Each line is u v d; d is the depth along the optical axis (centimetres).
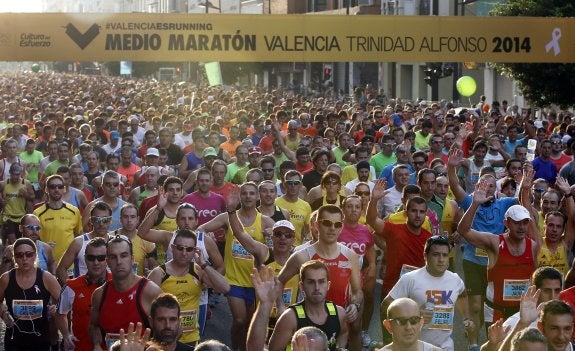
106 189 1421
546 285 866
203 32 2720
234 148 2278
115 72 11375
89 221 1408
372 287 1199
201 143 1945
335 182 1427
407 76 6412
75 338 992
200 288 1012
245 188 1238
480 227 1340
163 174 1708
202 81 7781
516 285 1093
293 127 2297
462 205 1374
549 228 1131
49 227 1379
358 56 2775
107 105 4197
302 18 2748
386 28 2781
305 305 852
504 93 5012
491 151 2056
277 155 2036
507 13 3341
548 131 2905
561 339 716
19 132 2328
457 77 5309
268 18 2736
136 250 1201
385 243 1278
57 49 2702
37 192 1880
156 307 775
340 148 2109
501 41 2827
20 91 6100
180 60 2722
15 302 1030
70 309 995
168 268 1006
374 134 2517
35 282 1033
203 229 1216
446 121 2750
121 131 2509
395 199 1538
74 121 2814
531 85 3316
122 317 909
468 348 1198
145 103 3912
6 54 2700
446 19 2806
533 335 641
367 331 1286
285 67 7894
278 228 1106
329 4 8012
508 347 734
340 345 883
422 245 1173
